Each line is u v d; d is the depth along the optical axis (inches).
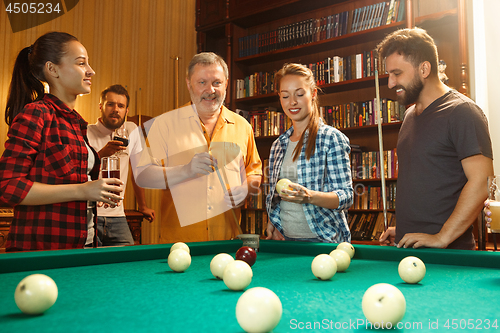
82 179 66.6
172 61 176.9
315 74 148.7
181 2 182.1
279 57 164.7
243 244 66.0
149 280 41.6
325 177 79.2
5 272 44.4
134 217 129.4
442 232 58.6
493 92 121.0
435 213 67.2
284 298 33.8
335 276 44.6
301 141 80.5
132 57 162.6
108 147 92.6
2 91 126.7
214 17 176.9
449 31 129.7
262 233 152.0
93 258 51.4
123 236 110.9
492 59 121.3
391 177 129.3
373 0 147.7
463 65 120.2
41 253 48.6
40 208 60.7
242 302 24.1
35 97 68.3
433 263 53.5
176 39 179.0
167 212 91.7
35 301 27.5
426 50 67.5
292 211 79.7
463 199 59.5
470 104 64.3
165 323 26.0
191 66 88.7
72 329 24.8
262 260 57.3
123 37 159.9
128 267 50.0
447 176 66.2
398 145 76.1
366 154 134.9
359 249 59.3
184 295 34.4
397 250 56.2
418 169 69.6
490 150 62.0
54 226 61.3
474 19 123.3
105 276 43.8
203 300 32.6
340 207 74.1
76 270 47.4
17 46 130.2
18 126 58.4
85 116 146.9
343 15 144.3
